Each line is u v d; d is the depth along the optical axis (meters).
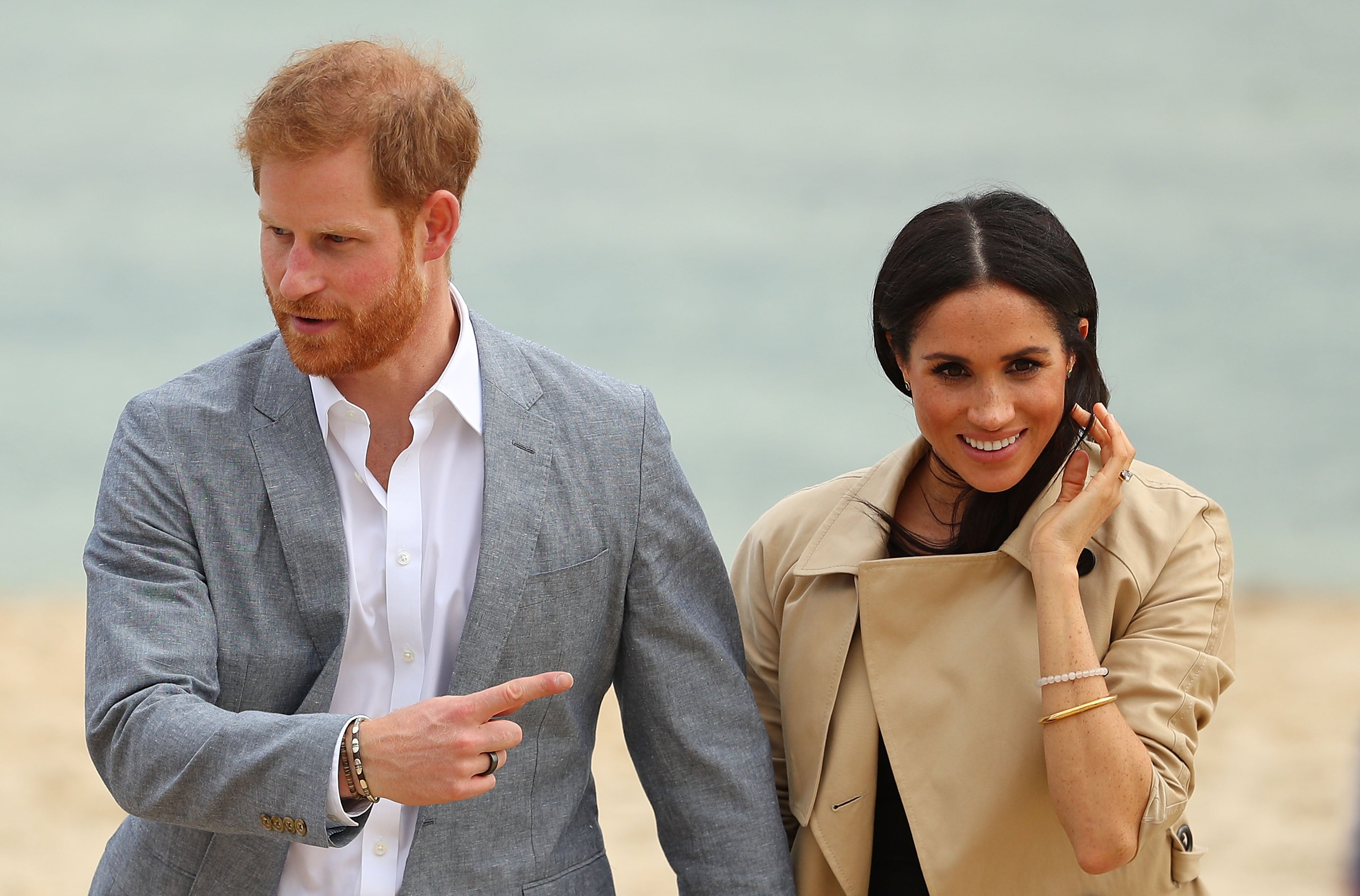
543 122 130.88
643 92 140.62
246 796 7.47
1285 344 76.25
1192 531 8.96
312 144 7.51
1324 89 139.12
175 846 8.32
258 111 7.68
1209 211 105.38
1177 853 9.02
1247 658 33.38
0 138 121.69
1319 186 111.44
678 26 159.75
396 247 7.84
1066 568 8.51
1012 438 8.55
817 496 10.03
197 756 7.50
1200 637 8.66
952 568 9.09
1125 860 8.24
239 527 8.28
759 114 134.75
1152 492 9.14
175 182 112.25
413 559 8.42
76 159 117.31
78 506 54.91
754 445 62.16
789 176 117.19
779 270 93.25
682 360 75.69
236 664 8.17
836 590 9.50
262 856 8.16
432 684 8.49
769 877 9.00
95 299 85.19
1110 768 8.18
